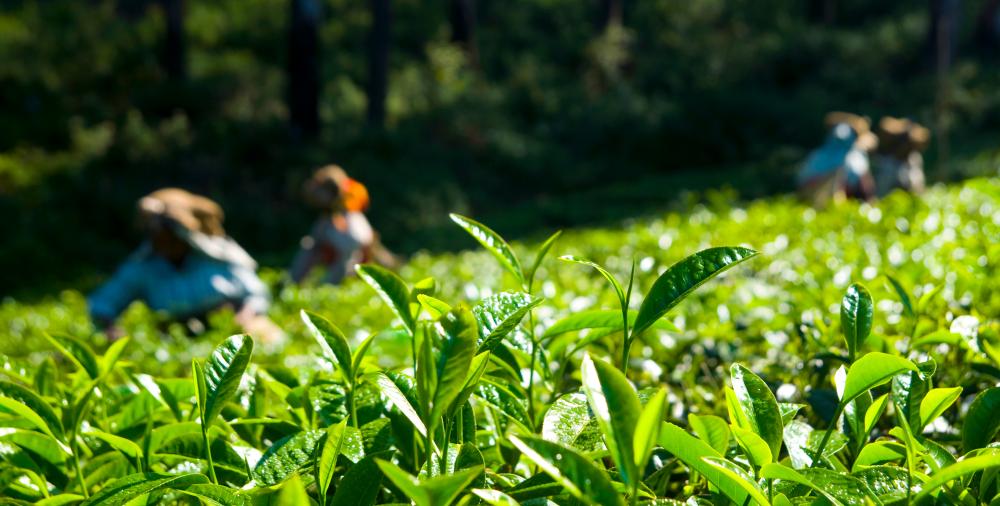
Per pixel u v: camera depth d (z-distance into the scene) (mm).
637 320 1302
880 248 3951
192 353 4223
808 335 2182
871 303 1434
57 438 1600
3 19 27391
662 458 1529
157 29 28094
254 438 1769
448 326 1117
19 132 21453
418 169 22391
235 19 30516
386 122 24594
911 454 1137
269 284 7102
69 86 24125
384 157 22531
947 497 1185
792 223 5504
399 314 1411
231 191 20531
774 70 29047
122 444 1523
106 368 1767
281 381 1891
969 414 1347
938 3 27875
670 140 24844
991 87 26797
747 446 1171
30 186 19312
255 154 21938
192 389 1844
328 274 7129
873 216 5289
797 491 1248
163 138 21688
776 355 2432
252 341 1385
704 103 25469
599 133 25438
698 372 2436
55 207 18750
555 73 29938
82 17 28297
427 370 1089
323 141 22781
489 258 6445
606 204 20859
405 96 26312
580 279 4242
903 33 30062
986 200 5336
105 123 22672
